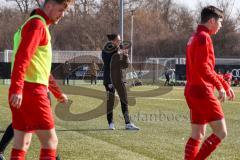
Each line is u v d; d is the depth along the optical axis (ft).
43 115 41.55
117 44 89.10
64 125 98.68
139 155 67.26
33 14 42.22
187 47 53.26
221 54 550.77
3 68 279.69
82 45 556.92
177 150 71.46
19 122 43.37
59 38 560.61
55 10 41.86
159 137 83.71
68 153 68.13
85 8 583.17
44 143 42.27
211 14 52.01
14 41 43.09
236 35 562.25
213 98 51.96
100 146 74.02
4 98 167.43
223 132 52.37
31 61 41.37
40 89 41.70
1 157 59.57
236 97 183.93
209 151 52.60
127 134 86.94
